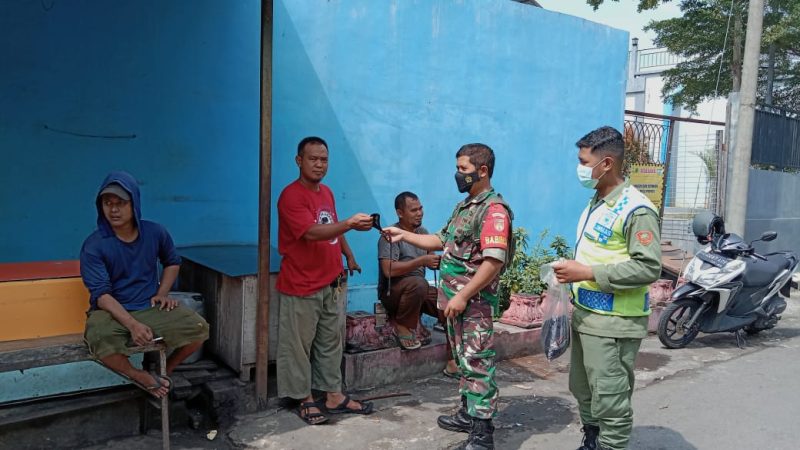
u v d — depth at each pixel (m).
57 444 3.31
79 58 4.23
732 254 5.87
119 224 3.12
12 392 3.19
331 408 3.91
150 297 3.30
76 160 4.27
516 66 6.45
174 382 3.76
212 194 4.82
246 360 3.84
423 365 4.61
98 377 3.41
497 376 4.80
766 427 3.99
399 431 3.68
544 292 5.61
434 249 3.67
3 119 4.02
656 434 3.84
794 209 10.98
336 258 3.87
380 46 5.50
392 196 5.72
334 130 5.31
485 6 6.14
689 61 16.77
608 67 7.32
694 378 4.96
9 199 4.06
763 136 10.00
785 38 14.04
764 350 5.91
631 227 2.84
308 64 5.12
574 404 4.27
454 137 6.07
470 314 3.33
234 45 4.82
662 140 8.53
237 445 3.45
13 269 3.40
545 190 6.87
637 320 2.89
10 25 4.00
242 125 4.91
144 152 4.51
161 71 4.53
